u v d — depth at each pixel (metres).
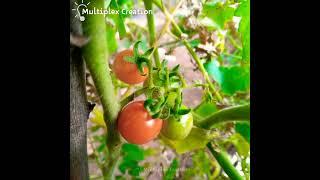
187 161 0.19
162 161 0.20
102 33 0.13
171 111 0.14
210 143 0.16
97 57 0.13
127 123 0.14
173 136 0.14
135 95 0.14
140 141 0.14
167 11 0.18
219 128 0.17
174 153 0.19
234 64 0.21
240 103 0.19
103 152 0.18
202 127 0.16
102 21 0.13
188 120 0.14
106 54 0.13
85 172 0.13
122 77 0.14
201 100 0.18
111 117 0.14
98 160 0.18
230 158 0.18
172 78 0.14
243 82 0.19
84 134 0.13
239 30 0.16
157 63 0.17
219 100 0.18
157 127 0.14
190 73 0.18
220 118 0.15
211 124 0.16
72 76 0.13
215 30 0.19
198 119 0.16
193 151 0.19
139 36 0.19
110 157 0.15
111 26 0.16
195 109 0.18
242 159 0.17
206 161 0.19
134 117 0.14
